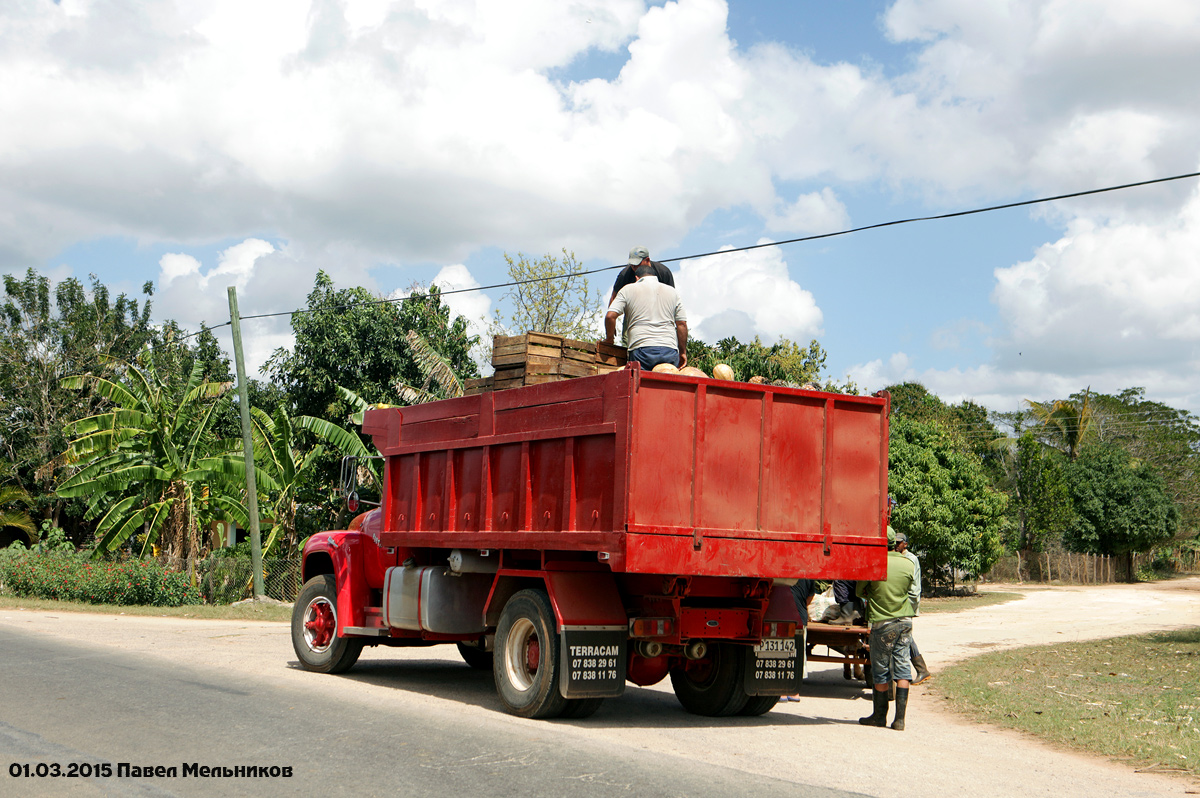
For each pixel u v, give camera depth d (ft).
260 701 28.37
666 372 26.99
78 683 30.96
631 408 24.40
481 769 20.34
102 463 79.82
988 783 21.27
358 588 36.60
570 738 24.09
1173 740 27.58
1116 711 33.30
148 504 81.92
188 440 83.30
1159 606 100.83
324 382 99.45
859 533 27.76
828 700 35.86
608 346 31.76
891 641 28.96
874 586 29.04
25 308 127.44
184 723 24.72
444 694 32.09
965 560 107.76
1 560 80.94
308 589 38.11
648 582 27.09
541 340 30.22
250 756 21.17
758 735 26.43
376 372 101.91
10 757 20.80
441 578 32.14
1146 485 165.68
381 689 32.45
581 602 26.53
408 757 21.33
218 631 53.36
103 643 43.50
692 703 30.58
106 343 130.21
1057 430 182.29
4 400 122.62
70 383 82.07
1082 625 74.64
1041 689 38.93
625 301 30.94
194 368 83.25
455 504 31.22
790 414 26.99
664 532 24.52
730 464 25.84
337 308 100.89
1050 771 23.15
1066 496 157.38
